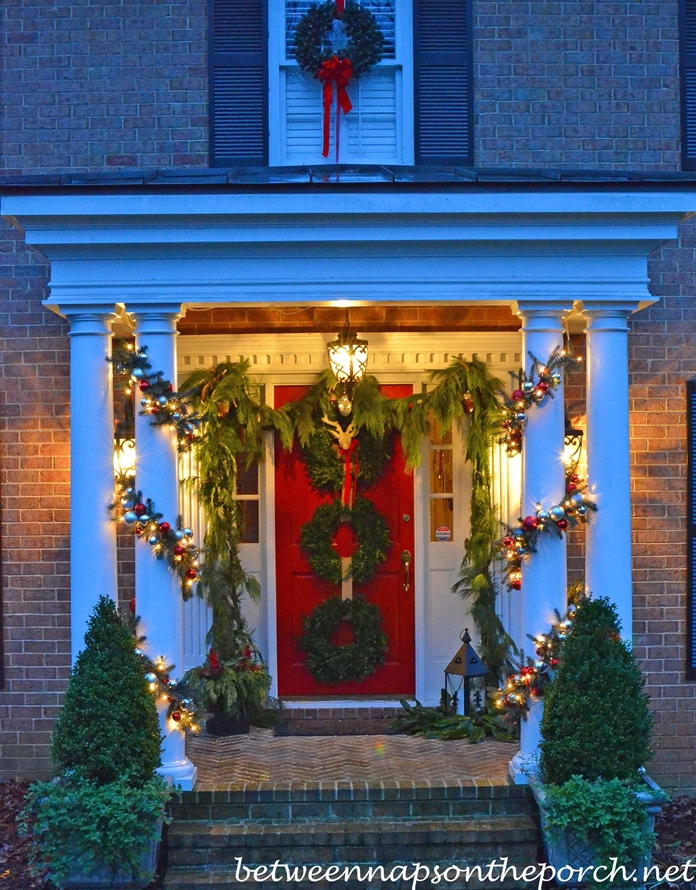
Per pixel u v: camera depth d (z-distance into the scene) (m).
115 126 7.54
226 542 7.69
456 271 6.34
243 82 7.59
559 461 6.39
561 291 6.34
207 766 6.76
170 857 6.14
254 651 7.77
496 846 6.18
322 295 6.33
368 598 8.27
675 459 7.69
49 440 7.61
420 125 7.60
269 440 8.15
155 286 6.30
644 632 7.65
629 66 7.62
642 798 5.81
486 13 7.64
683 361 7.68
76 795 5.67
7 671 7.59
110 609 6.12
